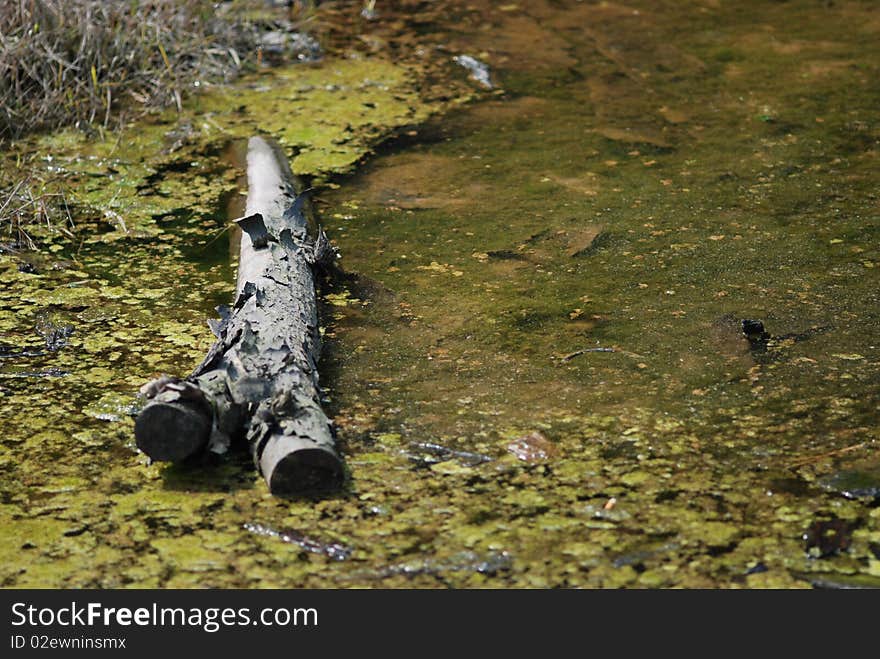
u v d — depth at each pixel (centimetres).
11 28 573
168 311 396
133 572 270
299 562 273
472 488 299
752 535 280
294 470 294
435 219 468
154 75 608
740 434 320
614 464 308
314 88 619
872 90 598
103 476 306
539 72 640
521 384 347
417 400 339
